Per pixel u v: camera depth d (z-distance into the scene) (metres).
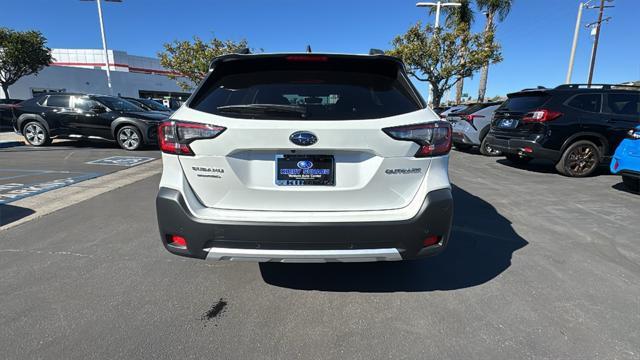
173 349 1.96
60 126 9.88
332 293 2.55
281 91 2.34
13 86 27.23
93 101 9.83
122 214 4.17
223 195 2.14
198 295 2.50
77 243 3.33
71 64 44.28
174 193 2.14
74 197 4.89
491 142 7.71
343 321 2.23
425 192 2.16
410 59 16.62
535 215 4.32
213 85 2.41
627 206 4.71
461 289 2.61
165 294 2.51
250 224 2.06
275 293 2.54
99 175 6.39
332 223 2.06
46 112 9.89
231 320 2.23
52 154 8.84
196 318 2.24
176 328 2.14
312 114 2.10
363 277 2.79
